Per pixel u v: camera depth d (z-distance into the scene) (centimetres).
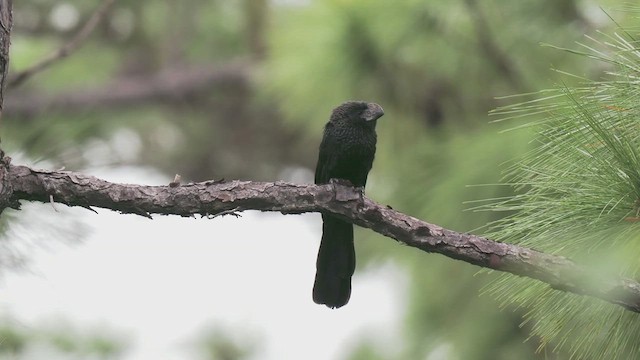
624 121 546
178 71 1672
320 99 1066
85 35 939
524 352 982
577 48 962
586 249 569
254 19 1612
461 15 997
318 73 1045
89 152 750
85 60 1636
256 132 1780
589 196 549
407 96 1054
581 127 550
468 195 927
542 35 988
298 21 1095
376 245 1088
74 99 1568
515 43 998
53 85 1570
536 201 567
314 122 1102
